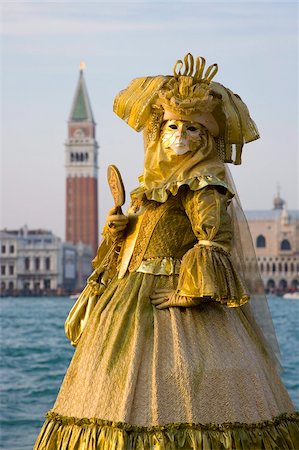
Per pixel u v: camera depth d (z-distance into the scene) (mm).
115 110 6059
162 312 5676
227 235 5637
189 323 5621
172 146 5793
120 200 5910
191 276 5535
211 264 5520
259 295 6059
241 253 6043
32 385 19047
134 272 5867
